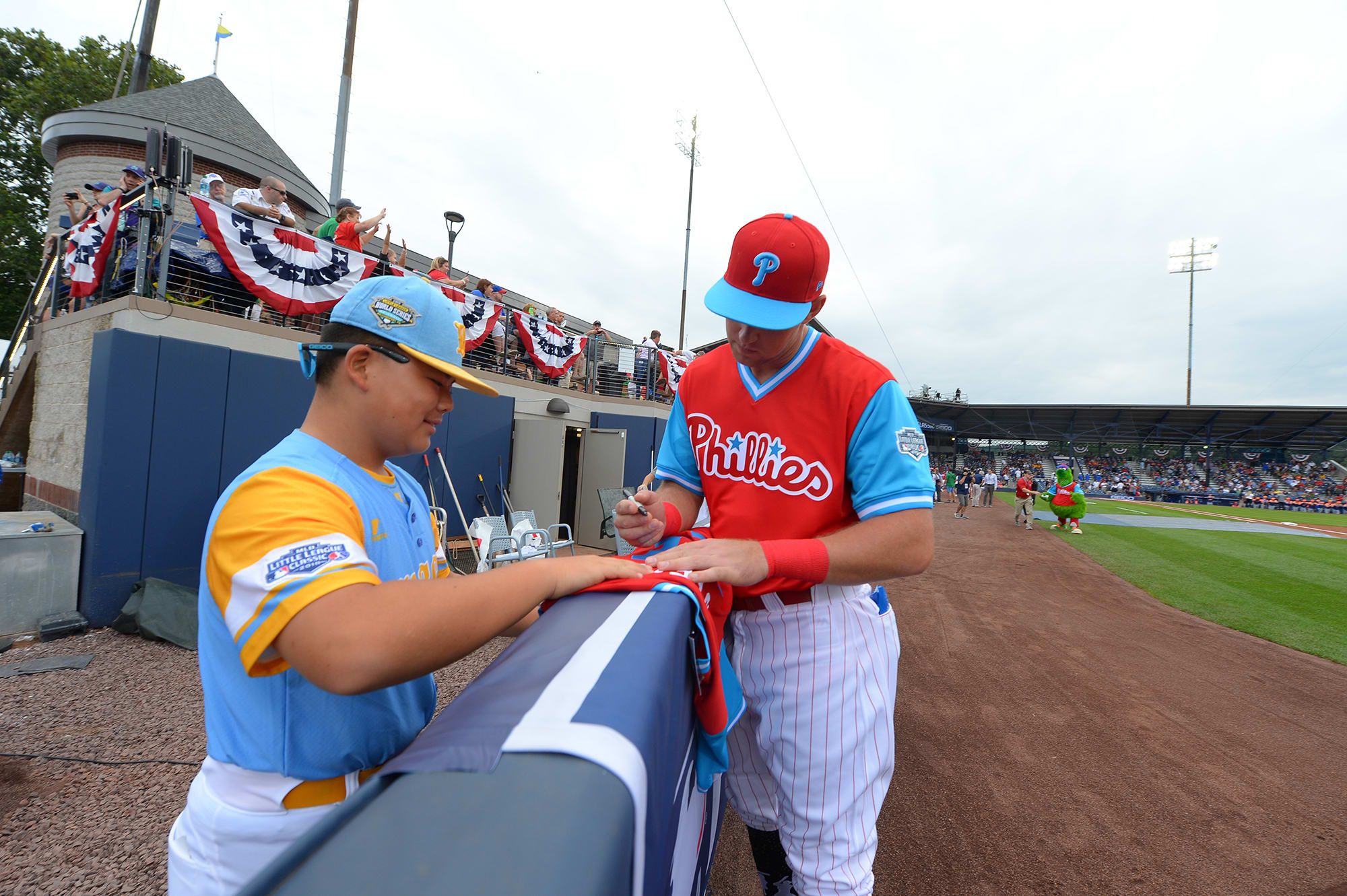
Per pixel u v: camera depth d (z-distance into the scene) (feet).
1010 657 18.42
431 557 3.47
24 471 23.84
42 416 20.42
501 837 1.02
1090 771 11.57
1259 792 11.11
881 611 4.57
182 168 16.87
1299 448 139.95
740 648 4.34
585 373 37.11
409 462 23.72
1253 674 17.84
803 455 4.06
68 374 18.37
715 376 4.56
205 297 18.30
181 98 34.71
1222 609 25.61
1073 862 8.75
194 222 23.52
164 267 16.60
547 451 27.25
